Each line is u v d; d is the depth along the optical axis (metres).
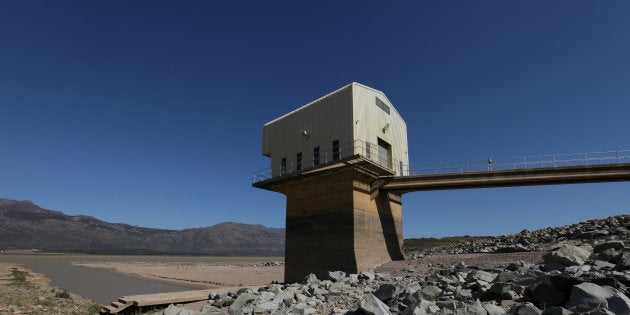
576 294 9.57
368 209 30.38
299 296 16.86
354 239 27.98
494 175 28.69
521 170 28.28
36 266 81.75
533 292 10.80
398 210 34.69
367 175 30.05
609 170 26.42
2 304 23.12
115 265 94.25
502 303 11.21
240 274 56.06
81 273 65.50
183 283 46.72
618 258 14.11
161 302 20.39
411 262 27.67
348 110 30.22
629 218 31.02
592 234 27.25
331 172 29.98
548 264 15.45
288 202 34.53
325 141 31.61
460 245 48.84
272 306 15.09
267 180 34.22
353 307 14.45
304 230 32.12
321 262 29.84
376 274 23.95
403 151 36.69
